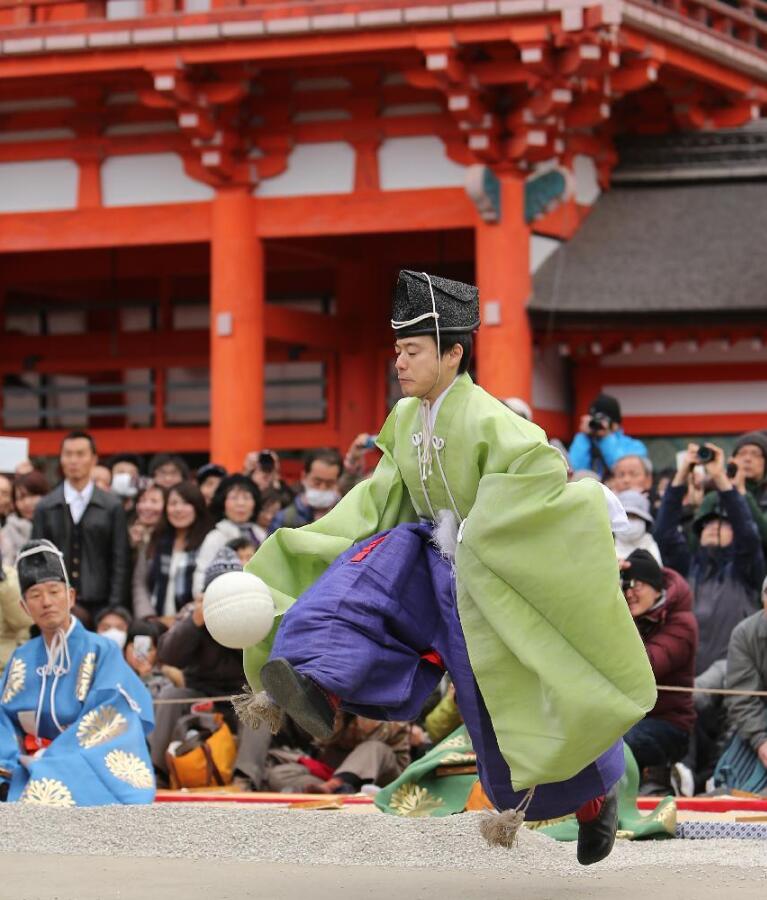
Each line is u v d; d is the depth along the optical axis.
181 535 21.73
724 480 18.67
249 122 31.08
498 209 29.48
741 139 32.16
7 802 14.43
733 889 10.32
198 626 18.44
